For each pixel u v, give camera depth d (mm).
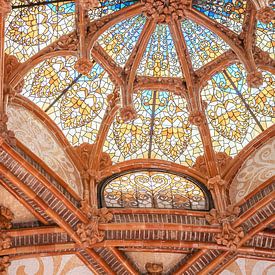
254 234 15477
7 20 15695
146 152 17531
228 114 17594
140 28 17078
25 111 16141
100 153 16953
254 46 16750
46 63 16469
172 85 17203
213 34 17188
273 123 17359
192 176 17094
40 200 14758
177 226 15445
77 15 16062
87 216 15211
